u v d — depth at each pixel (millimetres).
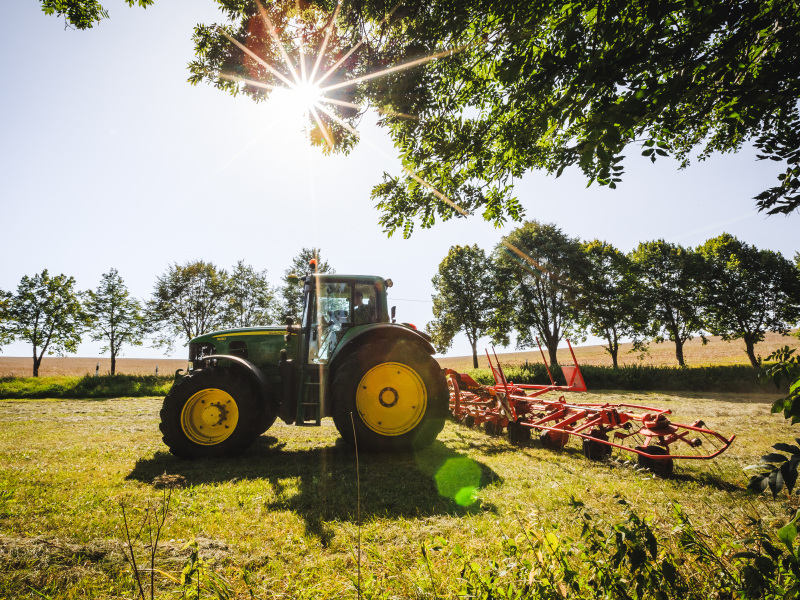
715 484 3963
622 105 1645
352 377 5312
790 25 1698
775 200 1679
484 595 1570
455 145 3391
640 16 1846
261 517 3203
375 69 3857
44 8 4152
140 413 10945
